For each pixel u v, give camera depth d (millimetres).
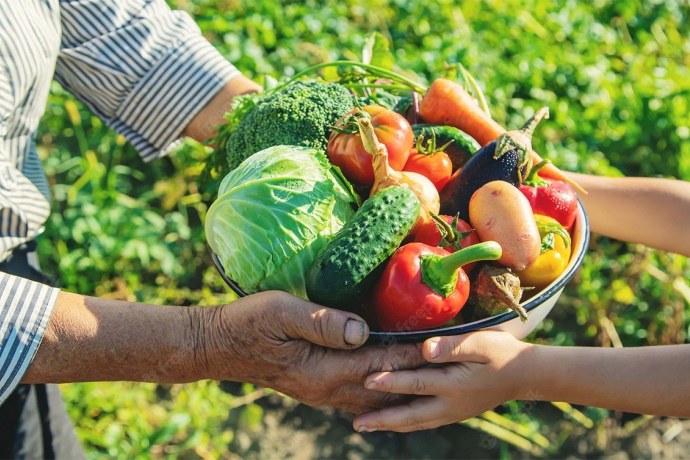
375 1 2293
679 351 912
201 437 1557
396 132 925
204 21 2068
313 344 901
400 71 1897
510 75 2117
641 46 2430
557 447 1645
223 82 1132
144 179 1979
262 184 884
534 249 876
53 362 895
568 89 2158
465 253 830
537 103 2080
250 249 878
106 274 1778
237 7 2162
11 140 1029
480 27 2303
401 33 2264
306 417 1665
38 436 1267
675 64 2330
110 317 899
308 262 876
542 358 910
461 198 916
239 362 912
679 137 2053
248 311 872
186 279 1839
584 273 1781
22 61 962
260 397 1682
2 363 879
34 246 1190
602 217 1055
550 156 1939
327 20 2186
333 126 940
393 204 857
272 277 879
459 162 968
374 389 890
